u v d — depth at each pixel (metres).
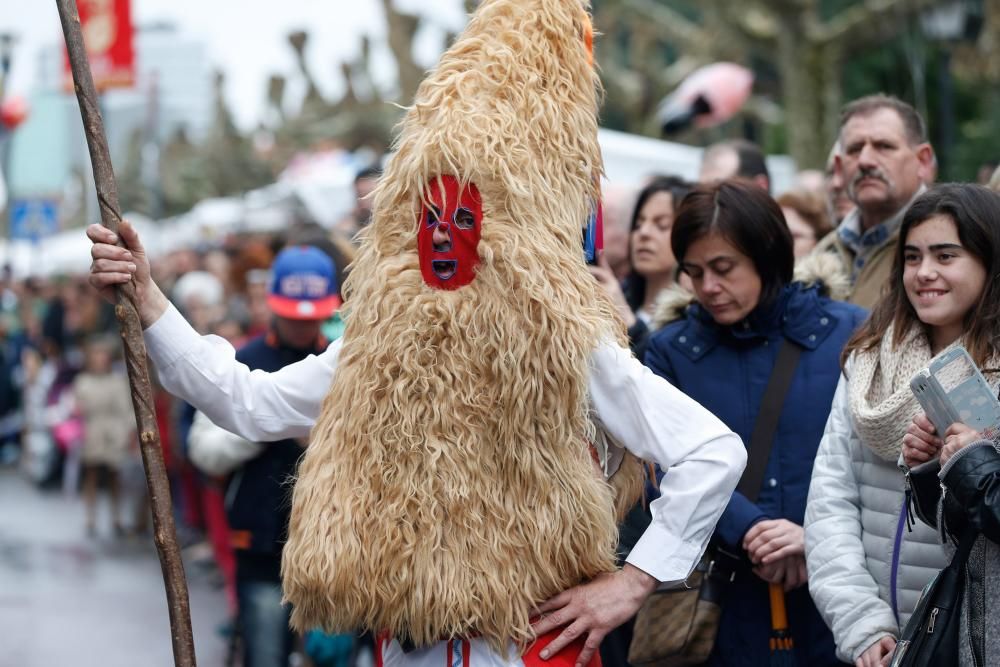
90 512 12.29
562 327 2.85
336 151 19.02
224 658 7.32
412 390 2.86
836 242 4.76
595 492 2.90
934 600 2.87
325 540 2.87
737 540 3.50
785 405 3.65
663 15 18.45
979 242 3.06
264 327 8.20
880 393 3.23
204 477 6.93
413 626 2.84
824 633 3.58
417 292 2.90
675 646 3.55
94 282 2.99
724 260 3.67
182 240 23.22
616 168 10.04
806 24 15.14
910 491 3.01
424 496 2.83
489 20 3.03
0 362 18.41
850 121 4.54
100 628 8.23
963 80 17.09
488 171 2.88
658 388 2.95
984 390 2.83
